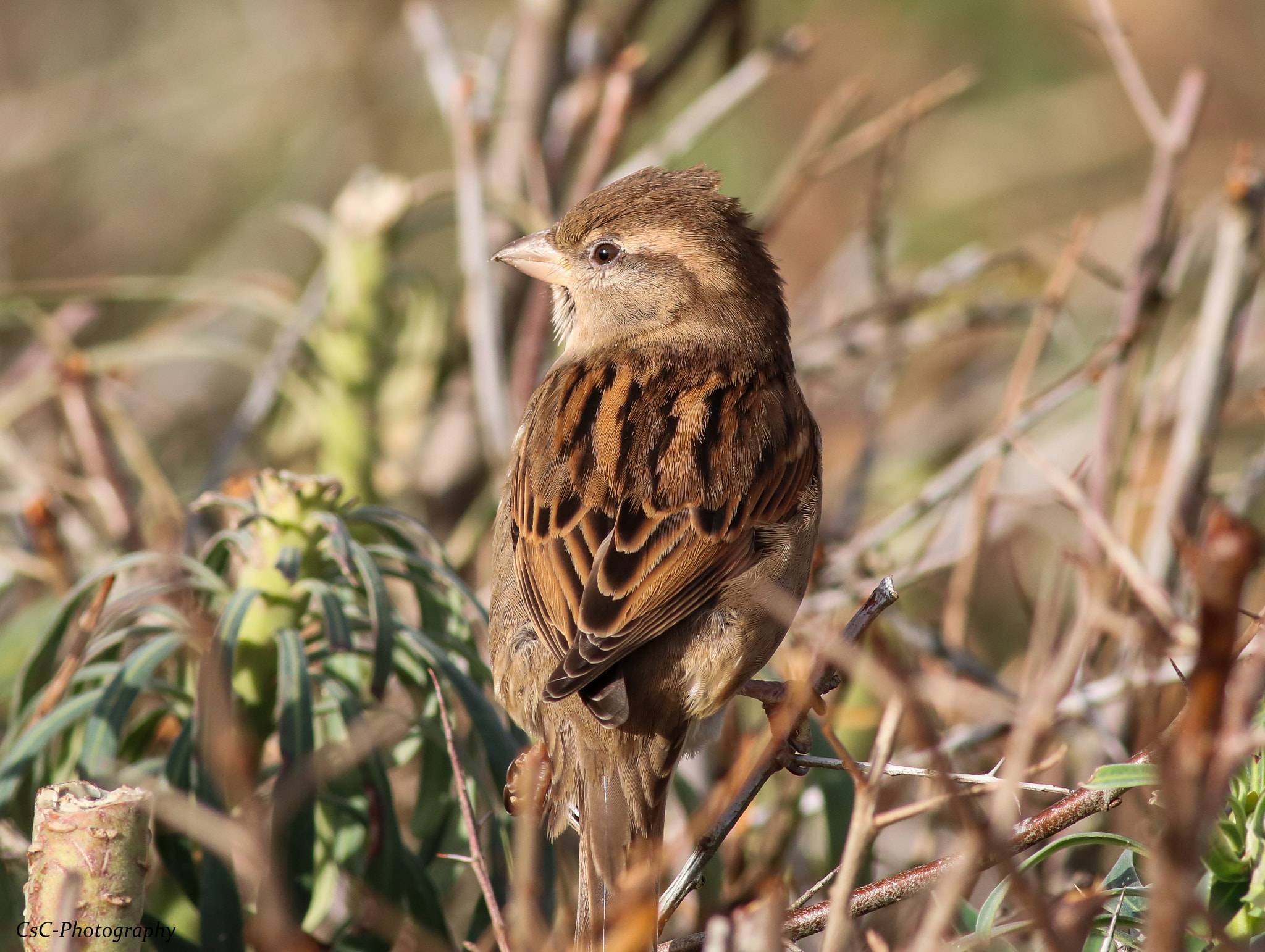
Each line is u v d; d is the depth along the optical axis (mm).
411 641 7926
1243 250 10289
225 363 15766
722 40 16781
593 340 9781
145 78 18047
